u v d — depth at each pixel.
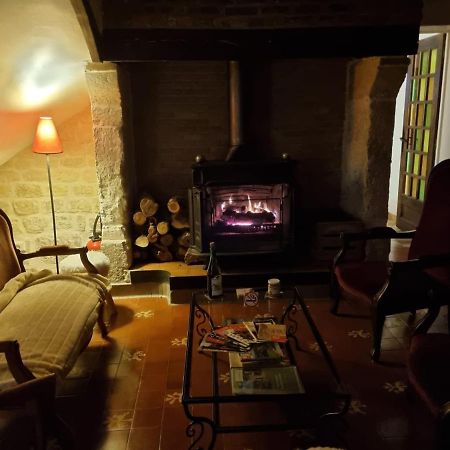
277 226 3.61
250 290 2.61
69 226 4.09
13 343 1.76
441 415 1.42
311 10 3.15
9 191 3.98
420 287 2.59
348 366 2.61
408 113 5.45
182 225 3.76
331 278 3.30
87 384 2.51
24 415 2.21
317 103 3.93
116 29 3.11
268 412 2.24
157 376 2.57
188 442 2.06
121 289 3.66
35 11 2.57
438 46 4.80
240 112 3.63
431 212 2.78
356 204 3.81
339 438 1.97
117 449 2.02
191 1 3.10
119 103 3.35
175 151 3.95
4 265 2.70
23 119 3.47
